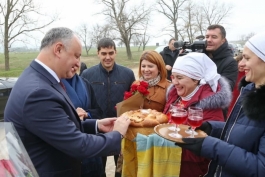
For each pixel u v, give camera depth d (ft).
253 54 4.73
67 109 5.48
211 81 6.71
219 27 11.79
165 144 6.18
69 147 5.08
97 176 8.25
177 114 5.79
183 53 10.71
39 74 5.39
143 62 8.61
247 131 4.72
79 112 8.04
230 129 5.19
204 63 6.81
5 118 5.31
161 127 6.08
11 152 3.89
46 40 5.48
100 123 7.09
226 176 5.17
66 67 5.57
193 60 6.69
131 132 6.50
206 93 6.63
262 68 4.68
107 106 11.09
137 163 6.80
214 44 11.76
